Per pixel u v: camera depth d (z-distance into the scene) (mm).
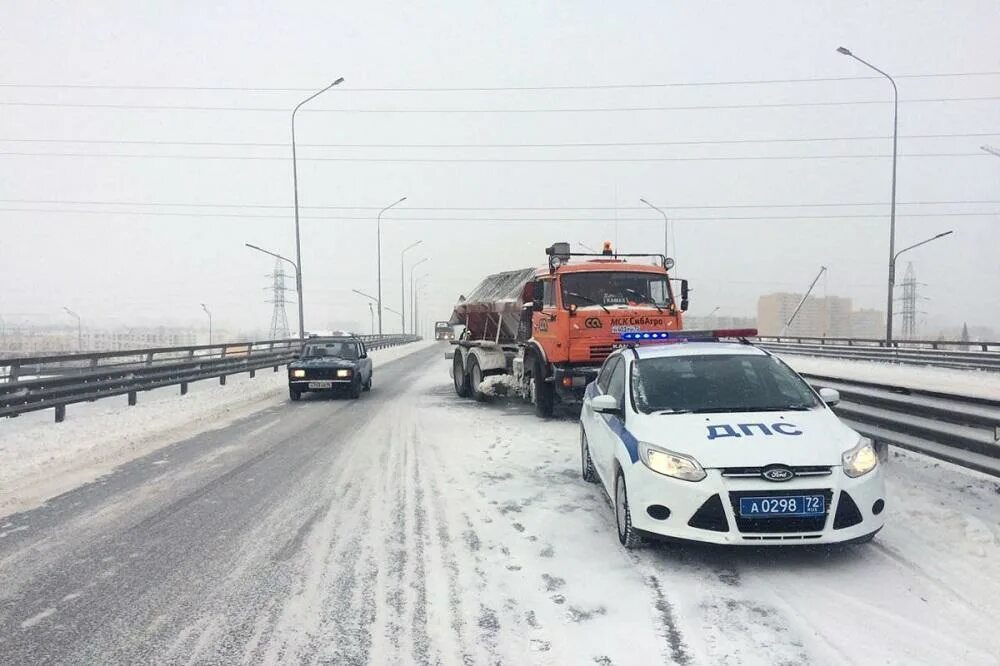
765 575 4566
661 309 11719
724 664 3434
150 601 4391
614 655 3557
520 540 5465
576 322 11344
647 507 4785
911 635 3689
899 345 41250
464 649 3678
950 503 5906
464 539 5539
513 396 15453
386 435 11078
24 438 11023
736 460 4590
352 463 8797
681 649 3596
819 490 4477
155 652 3705
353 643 3773
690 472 4633
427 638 3812
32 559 5234
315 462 8922
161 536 5785
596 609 4117
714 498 4535
